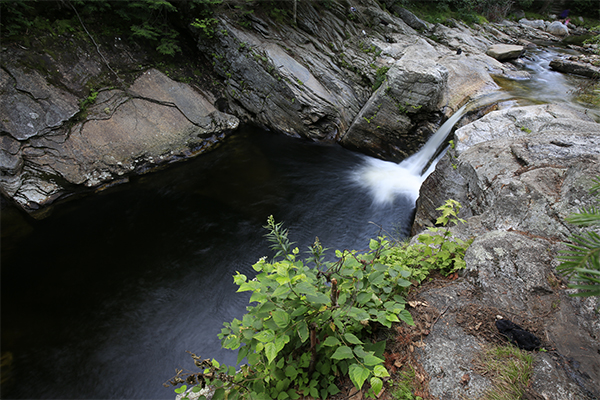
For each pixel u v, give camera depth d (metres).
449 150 6.16
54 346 5.31
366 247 7.11
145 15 11.47
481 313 2.78
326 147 11.59
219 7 12.04
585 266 1.23
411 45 12.27
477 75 10.88
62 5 10.35
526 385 2.20
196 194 9.16
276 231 2.94
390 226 7.75
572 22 22.89
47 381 4.82
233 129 12.23
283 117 11.90
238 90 12.45
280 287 1.98
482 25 17.34
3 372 4.94
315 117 11.27
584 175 3.53
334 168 10.41
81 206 8.71
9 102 8.74
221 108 12.86
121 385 4.76
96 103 10.07
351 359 2.36
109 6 10.78
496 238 3.38
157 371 4.93
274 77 11.42
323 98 11.28
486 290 2.97
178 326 5.59
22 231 7.86
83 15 10.68
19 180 8.39
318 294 1.97
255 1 12.09
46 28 9.89
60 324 5.66
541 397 2.12
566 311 2.65
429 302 2.97
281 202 8.81
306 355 2.35
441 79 9.03
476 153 5.29
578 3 23.38
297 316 2.09
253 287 2.14
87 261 6.98
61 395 4.66
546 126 5.49
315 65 11.80
